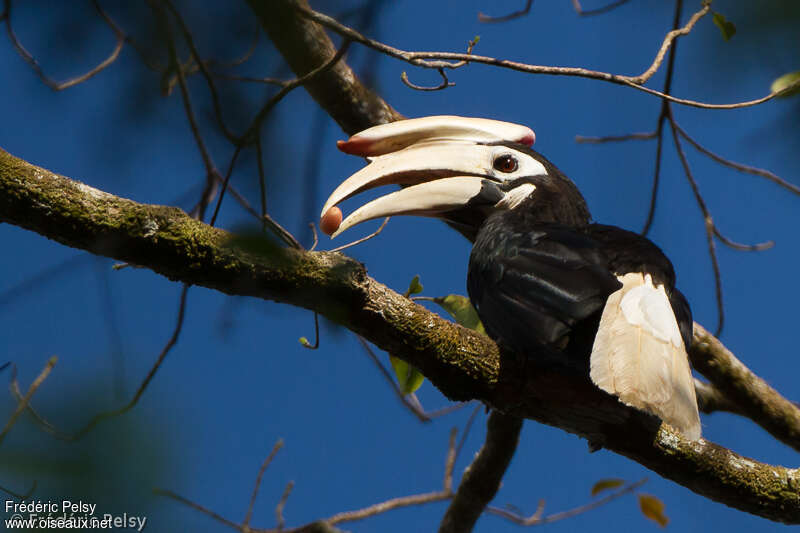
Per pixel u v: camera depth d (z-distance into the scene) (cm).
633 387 763
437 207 1103
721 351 1291
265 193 457
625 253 906
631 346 786
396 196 1099
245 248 482
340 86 1198
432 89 845
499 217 1034
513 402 854
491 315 899
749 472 873
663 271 896
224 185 538
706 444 877
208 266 754
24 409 437
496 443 1187
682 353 799
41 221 740
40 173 747
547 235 927
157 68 398
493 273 919
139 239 745
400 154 1130
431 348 822
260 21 405
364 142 1138
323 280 777
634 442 864
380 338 815
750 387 1284
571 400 849
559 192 1127
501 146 1148
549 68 737
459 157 1129
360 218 1080
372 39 578
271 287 768
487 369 840
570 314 827
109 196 757
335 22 538
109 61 389
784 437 1286
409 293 1009
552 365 852
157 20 383
